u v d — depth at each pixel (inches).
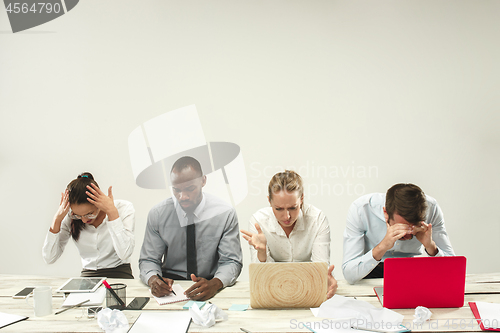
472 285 59.4
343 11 103.0
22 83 103.9
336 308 46.8
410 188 58.2
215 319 45.8
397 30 101.9
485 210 99.6
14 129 103.6
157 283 55.5
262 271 49.8
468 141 100.5
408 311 48.4
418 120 101.2
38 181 103.0
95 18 104.7
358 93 102.3
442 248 68.8
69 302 51.3
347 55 102.6
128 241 72.3
